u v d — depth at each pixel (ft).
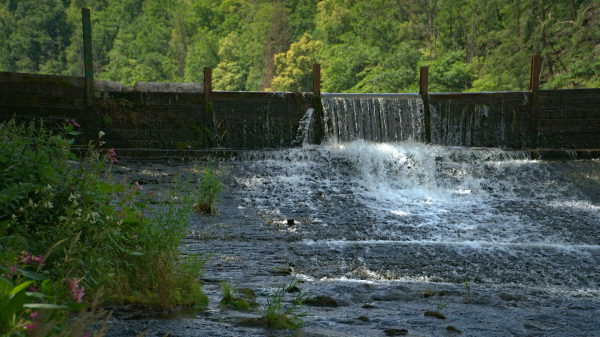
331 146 58.44
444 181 49.01
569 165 52.90
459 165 52.24
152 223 16.06
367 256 25.38
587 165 52.80
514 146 61.57
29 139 14.19
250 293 15.75
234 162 51.29
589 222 36.73
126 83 339.36
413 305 15.90
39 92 51.44
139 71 333.21
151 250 14.66
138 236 15.10
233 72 299.58
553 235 32.94
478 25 192.24
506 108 61.26
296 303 15.11
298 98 59.31
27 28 371.35
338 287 17.87
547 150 55.16
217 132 57.31
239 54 303.48
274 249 26.00
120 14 386.93
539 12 171.01
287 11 293.23
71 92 52.75
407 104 61.05
